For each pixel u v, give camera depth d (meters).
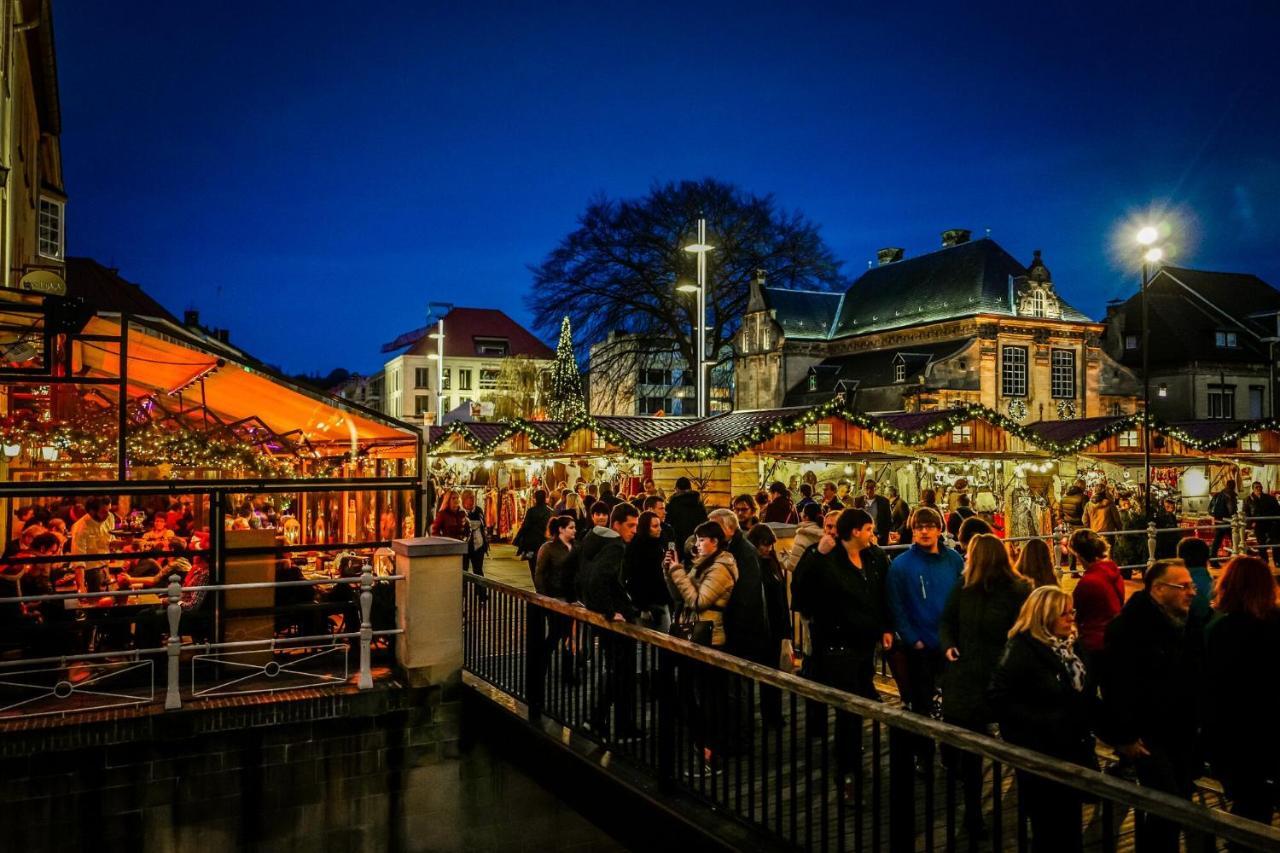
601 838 9.39
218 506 9.16
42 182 22.03
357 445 13.39
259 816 8.18
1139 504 21.30
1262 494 20.44
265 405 12.07
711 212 53.44
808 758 5.04
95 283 39.78
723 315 55.25
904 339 59.19
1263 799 5.17
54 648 8.75
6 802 7.34
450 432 31.42
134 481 8.77
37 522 11.68
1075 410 56.25
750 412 24.42
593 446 25.02
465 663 9.54
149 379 11.81
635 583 8.02
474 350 94.31
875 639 6.89
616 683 7.00
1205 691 5.32
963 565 7.01
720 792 6.63
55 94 20.72
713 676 5.94
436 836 8.84
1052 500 24.88
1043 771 3.77
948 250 60.53
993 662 6.02
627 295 53.03
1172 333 61.69
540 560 10.34
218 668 9.02
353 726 8.62
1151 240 19.78
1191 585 5.30
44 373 9.05
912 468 23.97
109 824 7.65
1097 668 5.79
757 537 7.69
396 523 10.85
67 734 7.55
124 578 10.17
